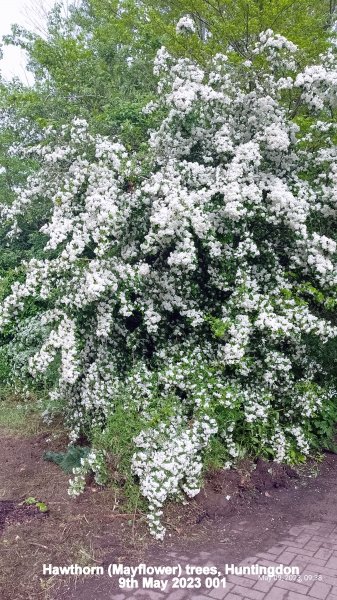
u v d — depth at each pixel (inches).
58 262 184.1
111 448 167.8
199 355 185.3
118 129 325.1
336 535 148.3
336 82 190.2
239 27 311.6
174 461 149.2
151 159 203.6
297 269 198.1
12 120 403.9
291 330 177.5
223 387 174.1
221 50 319.3
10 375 285.1
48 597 119.8
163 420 162.9
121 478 163.0
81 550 135.3
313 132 214.7
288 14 308.7
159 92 217.3
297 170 211.2
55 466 187.9
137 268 183.5
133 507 154.2
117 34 412.2
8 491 168.4
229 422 176.7
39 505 156.0
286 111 225.1
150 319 183.2
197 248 190.4
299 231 181.9
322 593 119.6
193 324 184.5
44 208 240.1
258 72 217.2
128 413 170.9
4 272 363.3
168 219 167.9
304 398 193.8
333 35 328.2
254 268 194.4
